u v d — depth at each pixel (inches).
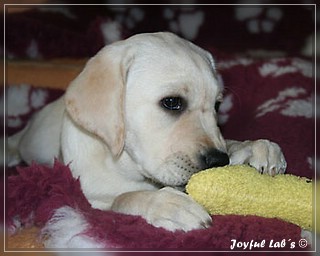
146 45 25.4
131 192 23.9
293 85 38.0
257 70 38.8
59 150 29.2
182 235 21.5
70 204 23.5
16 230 24.0
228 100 36.8
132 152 25.0
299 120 34.3
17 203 24.5
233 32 50.0
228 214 22.8
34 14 47.4
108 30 44.4
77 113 24.6
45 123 31.6
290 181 23.5
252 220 22.5
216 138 24.3
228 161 23.8
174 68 24.8
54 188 24.0
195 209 21.8
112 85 24.6
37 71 41.7
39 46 44.1
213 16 50.4
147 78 24.8
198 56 25.8
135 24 50.5
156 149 24.3
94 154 25.8
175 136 24.2
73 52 44.4
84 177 25.9
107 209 24.7
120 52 25.1
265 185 22.9
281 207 22.7
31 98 39.1
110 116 24.4
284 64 39.4
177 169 23.7
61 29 44.6
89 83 24.7
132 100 24.8
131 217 22.4
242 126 35.0
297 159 30.0
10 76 40.6
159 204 22.3
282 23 49.7
